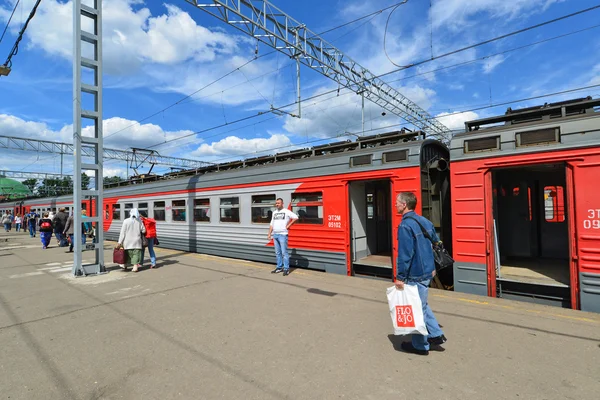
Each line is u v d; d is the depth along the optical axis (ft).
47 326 15.60
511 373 10.71
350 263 24.90
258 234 31.07
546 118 17.95
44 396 9.91
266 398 9.60
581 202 15.92
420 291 11.90
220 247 34.91
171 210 41.63
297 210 28.27
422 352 12.12
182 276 25.88
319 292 20.62
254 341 13.52
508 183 25.66
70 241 43.45
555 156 16.66
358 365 11.41
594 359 11.53
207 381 10.58
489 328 14.35
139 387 10.31
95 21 27.76
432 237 12.27
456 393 9.66
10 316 17.06
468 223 19.38
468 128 20.43
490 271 18.66
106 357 12.35
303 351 12.55
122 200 51.08
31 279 25.77
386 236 29.81
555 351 12.17
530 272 20.30
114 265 31.42
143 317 16.62
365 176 23.88
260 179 30.83
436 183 23.12
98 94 27.84
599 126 15.62
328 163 25.91
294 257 28.32
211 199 35.96
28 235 79.46
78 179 26.61
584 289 15.88
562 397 9.41
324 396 9.63
